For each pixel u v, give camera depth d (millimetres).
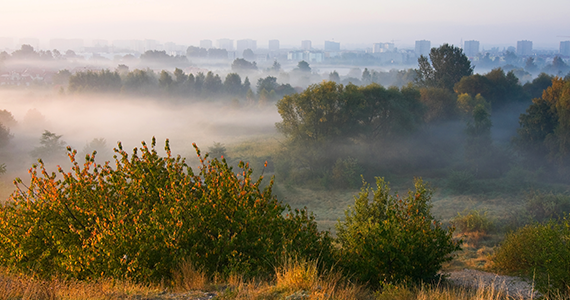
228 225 8734
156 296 6551
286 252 8312
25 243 8203
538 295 10367
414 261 10102
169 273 7773
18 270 8000
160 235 7887
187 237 7980
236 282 7395
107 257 7641
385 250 9883
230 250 8305
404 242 9977
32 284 6406
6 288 6328
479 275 15867
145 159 9375
